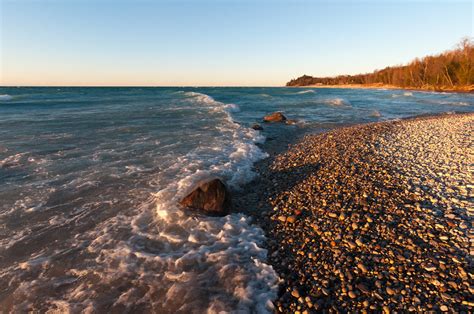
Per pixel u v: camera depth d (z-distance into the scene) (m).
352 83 141.50
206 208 6.74
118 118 20.28
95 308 4.13
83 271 4.84
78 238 5.74
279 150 13.13
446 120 17.41
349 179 8.20
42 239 5.67
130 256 5.23
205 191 6.78
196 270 4.90
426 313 3.73
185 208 6.80
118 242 5.63
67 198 7.36
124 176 8.88
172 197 7.40
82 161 10.17
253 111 28.91
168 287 4.52
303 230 5.94
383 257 4.85
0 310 4.06
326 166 9.61
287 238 5.76
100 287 4.52
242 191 8.37
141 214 6.67
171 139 13.95
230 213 6.87
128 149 11.88
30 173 8.93
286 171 9.71
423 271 4.43
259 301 4.23
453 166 8.38
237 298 4.30
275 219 6.54
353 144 12.44
